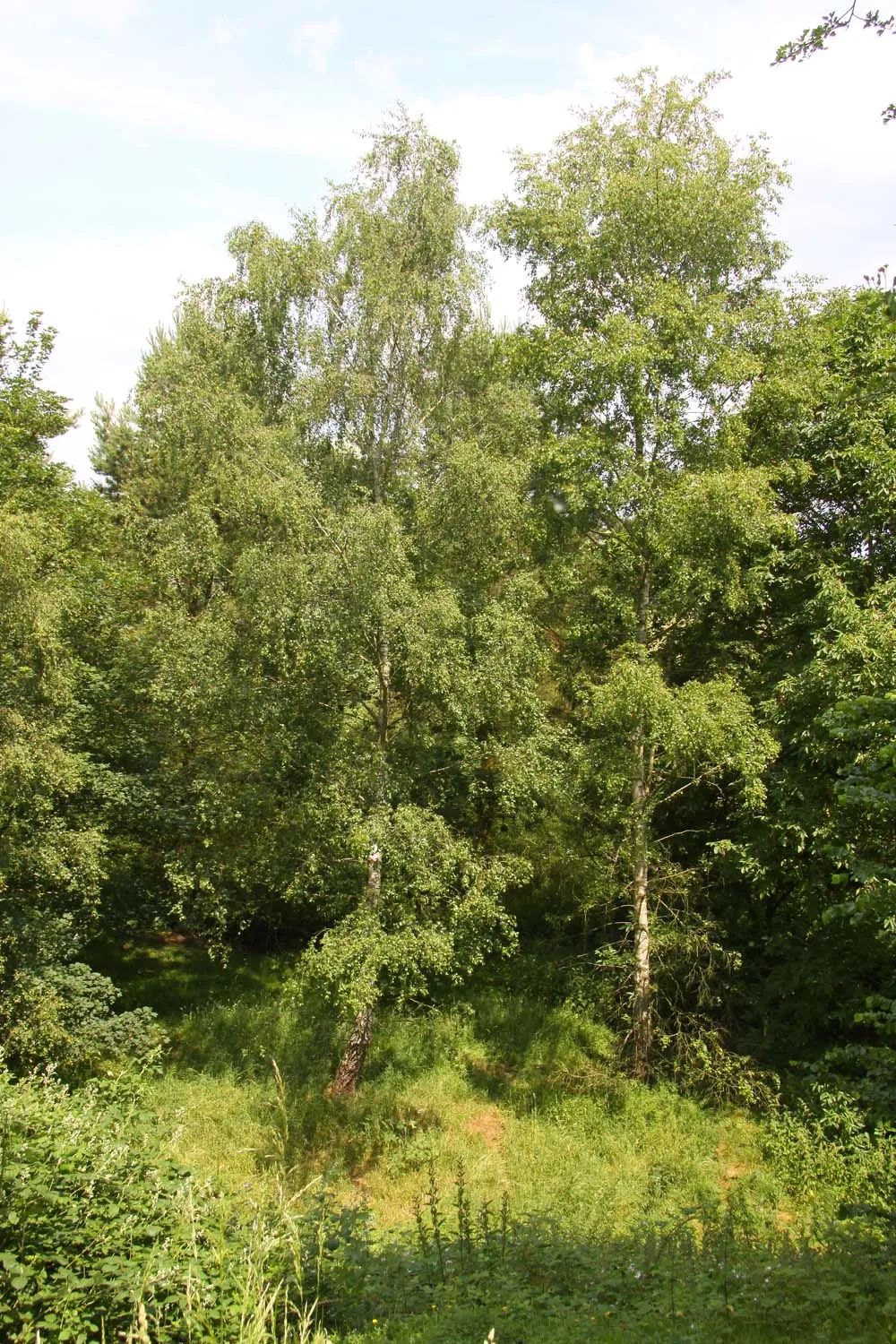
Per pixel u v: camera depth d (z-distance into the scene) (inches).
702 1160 477.4
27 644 503.2
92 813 613.9
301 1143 499.5
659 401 569.0
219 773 605.9
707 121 611.5
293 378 597.0
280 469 542.6
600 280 597.9
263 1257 211.3
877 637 478.9
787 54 261.6
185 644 559.2
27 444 737.6
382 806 538.0
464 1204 306.2
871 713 295.9
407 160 601.0
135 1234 219.1
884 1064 319.0
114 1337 196.1
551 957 697.0
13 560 488.7
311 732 585.6
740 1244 295.0
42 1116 248.8
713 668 610.5
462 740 559.5
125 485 856.9
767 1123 506.9
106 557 737.0
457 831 613.0
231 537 583.2
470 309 594.2
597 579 628.4
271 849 585.3
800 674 542.6
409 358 581.0
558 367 570.9
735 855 579.8
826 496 628.7
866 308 559.5
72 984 533.0
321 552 528.1
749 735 517.3
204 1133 498.6
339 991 505.7
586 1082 555.2
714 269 586.6
